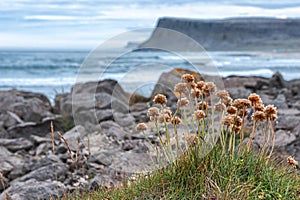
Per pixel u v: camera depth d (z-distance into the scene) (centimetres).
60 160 720
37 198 534
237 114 433
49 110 1244
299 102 1205
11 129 969
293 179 429
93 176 622
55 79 3466
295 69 3950
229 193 375
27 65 4600
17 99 1198
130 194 411
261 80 1524
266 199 390
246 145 439
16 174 687
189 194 389
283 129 861
